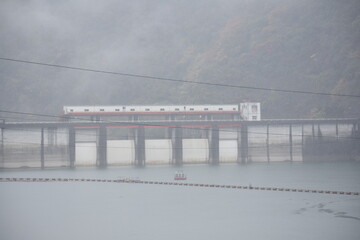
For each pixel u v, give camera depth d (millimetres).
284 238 115312
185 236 117812
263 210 145750
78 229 124812
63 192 186125
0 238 117188
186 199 167875
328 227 123938
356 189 189250
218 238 115938
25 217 138750
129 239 115688
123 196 175500
